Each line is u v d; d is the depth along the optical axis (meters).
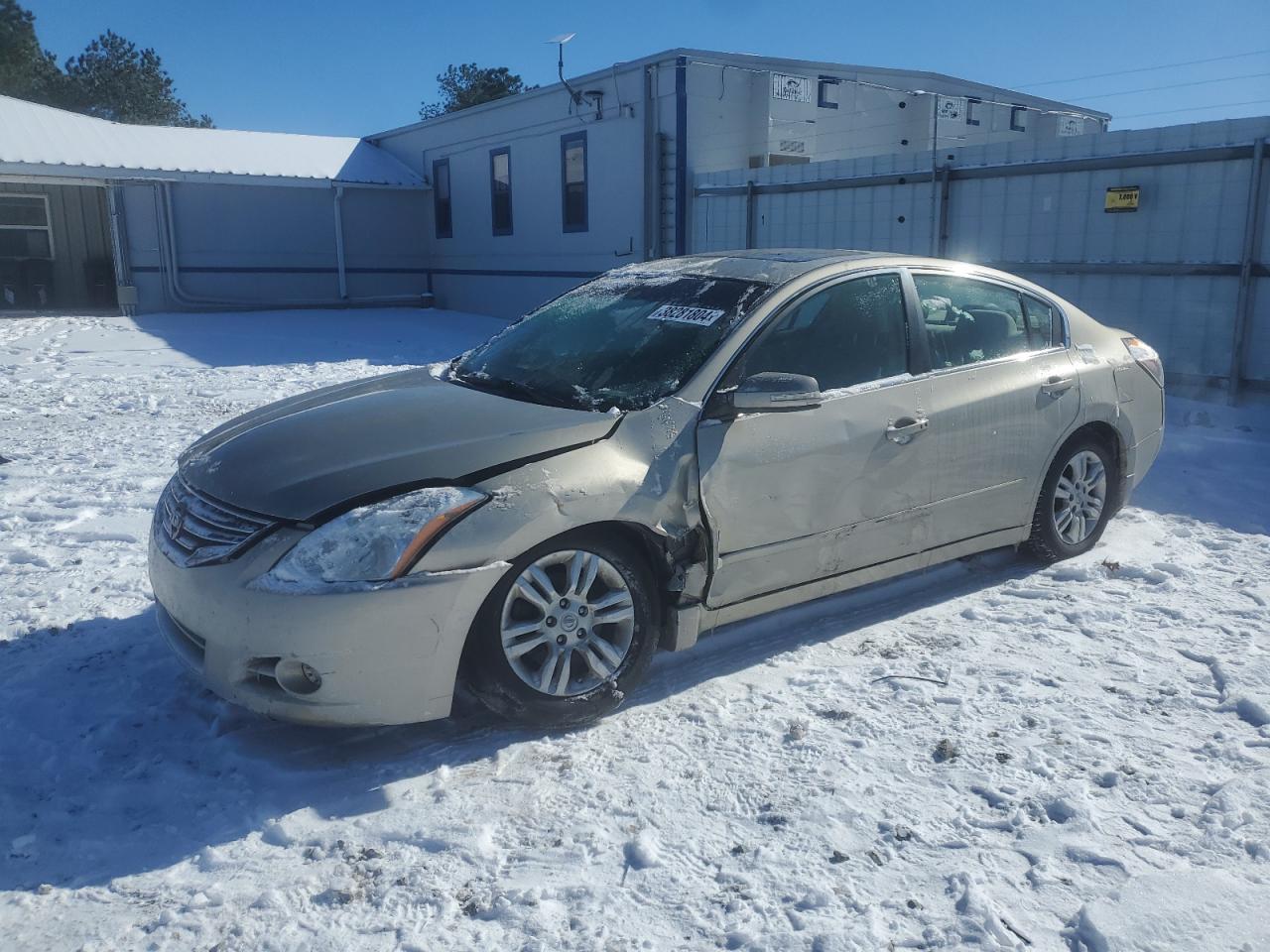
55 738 3.69
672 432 3.86
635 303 4.66
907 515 4.57
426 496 3.42
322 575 3.29
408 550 3.31
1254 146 9.48
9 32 47.00
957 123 19.97
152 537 3.95
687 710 3.85
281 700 3.36
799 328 4.35
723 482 3.94
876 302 4.60
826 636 4.55
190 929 2.70
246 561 3.39
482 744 3.63
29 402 11.34
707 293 4.49
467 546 3.38
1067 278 11.27
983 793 3.26
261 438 3.92
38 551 5.77
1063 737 3.60
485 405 4.04
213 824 3.17
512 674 3.54
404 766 3.49
